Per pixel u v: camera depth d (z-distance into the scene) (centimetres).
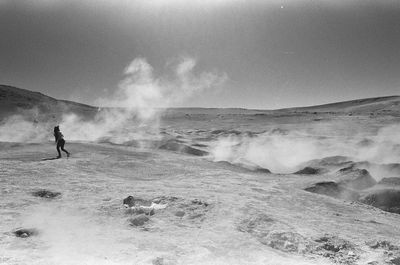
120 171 1545
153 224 818
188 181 1391
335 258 730
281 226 866
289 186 1458
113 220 827
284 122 6394
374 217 1127
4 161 1548
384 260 728
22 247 612
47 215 832
